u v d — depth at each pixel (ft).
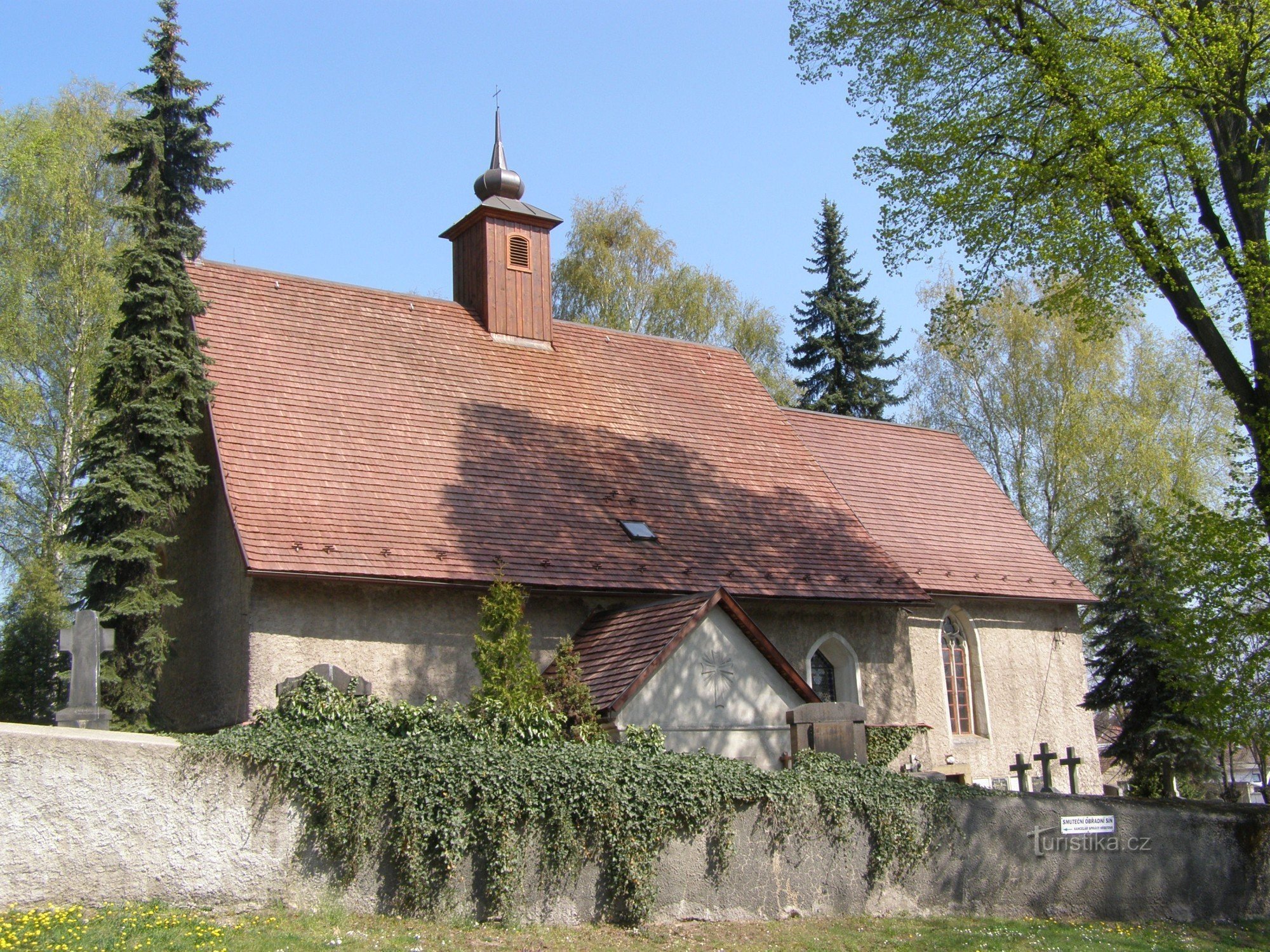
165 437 56.29
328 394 65.41
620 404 77.97
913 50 64.13
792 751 50.34
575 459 70.44
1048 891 49.55
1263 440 54.95
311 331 69.21
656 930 39.73
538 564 60.90
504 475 66.23
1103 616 90.58
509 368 75.51
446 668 57.82
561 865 39.58
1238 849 54.13
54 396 92.58
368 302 73.97
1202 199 59.41
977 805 48.88
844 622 71.56
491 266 78.43
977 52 62.44
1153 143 55.72
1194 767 84.53
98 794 34.35
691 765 42.70
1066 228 56.95
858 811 46.01
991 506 94.73
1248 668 53.26
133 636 54.39
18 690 68.44
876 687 71.61
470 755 39.47
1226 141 58.34
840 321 146.30
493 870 38.50
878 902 45.65
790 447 82.69
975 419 136.15
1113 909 50.67
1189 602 54.19
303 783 37.27
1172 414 129.18
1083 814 51.16
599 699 51.93
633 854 40.50
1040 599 87.15
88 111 99.40
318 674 44.80
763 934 40.75
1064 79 57.57
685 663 53.98
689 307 129.59
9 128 93.86
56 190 92.89
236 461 57.82
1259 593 52.42
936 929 43.45
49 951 29.81
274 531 55.11
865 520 84.58
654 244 131.85
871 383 144.97
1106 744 138.21
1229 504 54.75
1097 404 127.13
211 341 64.13
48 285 91.86
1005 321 130.82
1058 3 61.21
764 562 69.10
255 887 36.09
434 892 38.01
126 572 55.06
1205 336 58.13
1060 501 128.88
